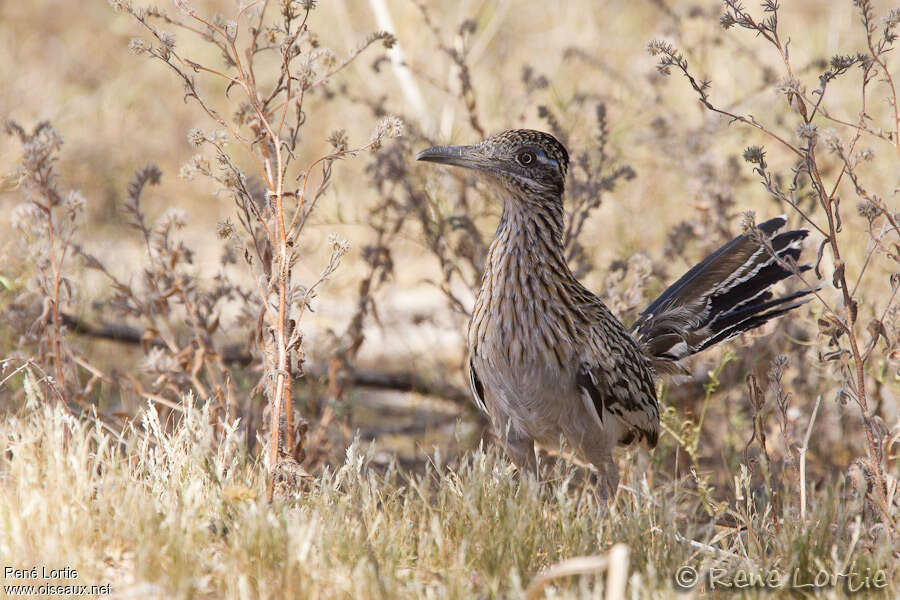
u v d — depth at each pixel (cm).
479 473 803
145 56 2109
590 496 889
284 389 834
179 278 1009
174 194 1902
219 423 925
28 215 977
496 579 671
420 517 789
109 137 1955
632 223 1568
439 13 2078
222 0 2136
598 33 2094
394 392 1448
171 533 674
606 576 702
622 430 955
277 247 854
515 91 1783
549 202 891
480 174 887
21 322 1018
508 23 2162
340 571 683
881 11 1945
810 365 1141
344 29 1966
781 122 1398
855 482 849
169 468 787
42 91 2041
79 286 1187
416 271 1762
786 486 932
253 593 637
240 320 1002
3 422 859
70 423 775
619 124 1563
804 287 1171
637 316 1188
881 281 1284
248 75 877
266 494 785
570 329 881
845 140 1463
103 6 2295
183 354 1006
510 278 880
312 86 867
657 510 834
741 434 1178
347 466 808
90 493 714
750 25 775
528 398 896
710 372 1087
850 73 1786
